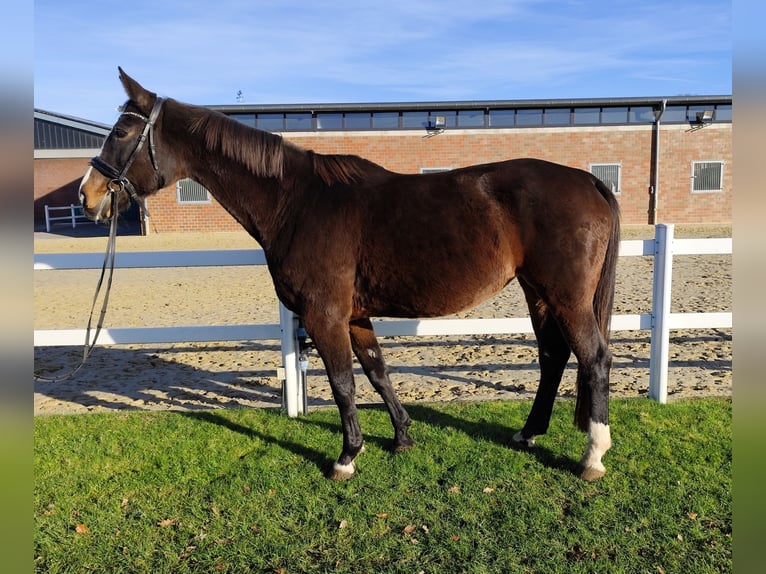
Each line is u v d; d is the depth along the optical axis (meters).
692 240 4.07
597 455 3.10
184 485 3.19
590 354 2.99
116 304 8.92
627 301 8.23
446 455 3.44
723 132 19.59
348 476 3.21
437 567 2.46
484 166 3.08
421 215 2.96
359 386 4.89
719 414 3.87
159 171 3.27
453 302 3.03
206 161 3.26
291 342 4.08
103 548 2.66
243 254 4.26
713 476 3.08
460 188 2.98
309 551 2.60
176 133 3.26
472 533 2.68
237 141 3.18
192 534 2.75
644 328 4.18
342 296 3.09
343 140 19.80
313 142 19.81
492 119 19.89
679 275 10.28
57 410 4.43
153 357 6.10
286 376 4.12
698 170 19.83
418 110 19.64
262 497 3.04
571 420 3.89
